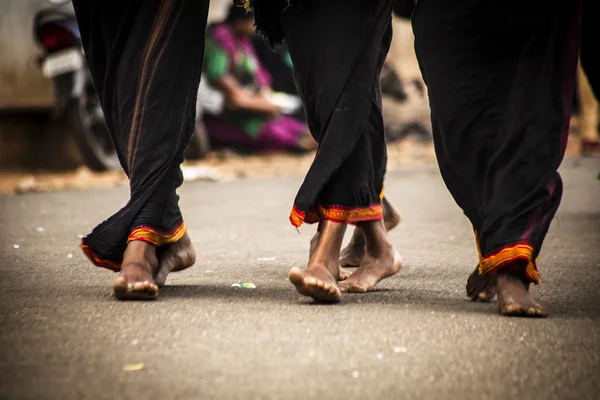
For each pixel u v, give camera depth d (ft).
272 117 53.52
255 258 20.67
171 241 15.88
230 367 11.01
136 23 15.57
